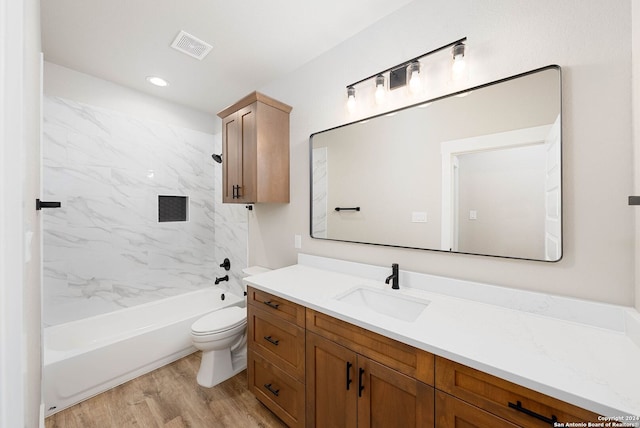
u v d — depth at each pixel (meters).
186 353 2.23
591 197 1.00
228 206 2.89
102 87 2.27
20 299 0.37
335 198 1.84
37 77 1.05
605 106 0.97
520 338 0.90
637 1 0.89
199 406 1.65
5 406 0.34
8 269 0.35
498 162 1.20
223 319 1.99
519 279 1.16
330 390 1.20
